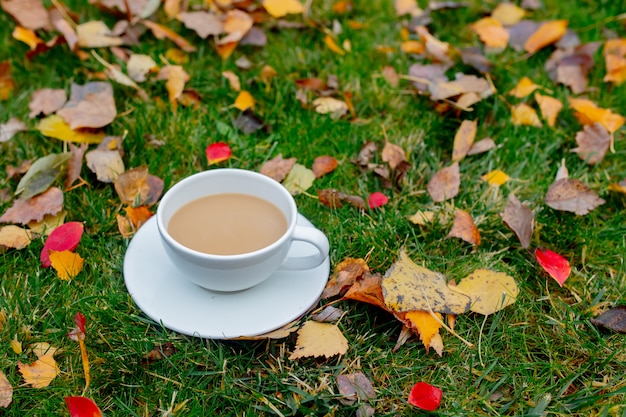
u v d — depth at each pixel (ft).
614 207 2.58
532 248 2.40
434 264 2.35
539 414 2.01
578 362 2.16
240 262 1.96
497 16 3.26
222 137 2.69
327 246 2.07
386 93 2.90
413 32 3.18
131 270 2.13
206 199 2.15
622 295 2.31
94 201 2.45
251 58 3.04
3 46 2.95
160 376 2.04
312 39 3.14
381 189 2.57
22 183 2.39
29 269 2.27
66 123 2.63
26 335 2.10
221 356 2.06
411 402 1.99
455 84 2.81
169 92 2.79
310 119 2.78
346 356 2.13
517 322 2.23
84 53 2.93
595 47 3.03
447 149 2.75
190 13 3.03
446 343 2.17
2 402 1.98
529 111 2.80
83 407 1.92
